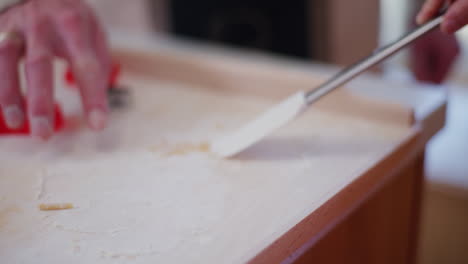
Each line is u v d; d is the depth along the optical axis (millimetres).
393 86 959
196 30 2172
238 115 941
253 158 811
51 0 897
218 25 2115
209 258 638
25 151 834
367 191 787
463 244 1513
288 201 716
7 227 686
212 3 2094
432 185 1665
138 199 729
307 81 947
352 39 2084
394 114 889
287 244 672
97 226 686
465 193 1604
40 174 781
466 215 1614
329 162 795
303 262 743
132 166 797
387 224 895
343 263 823
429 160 1781
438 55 1431
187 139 864
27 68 827
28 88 818
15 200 730
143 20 2234
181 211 707
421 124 888
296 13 2023
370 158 803
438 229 1576
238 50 2129
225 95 1020
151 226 684
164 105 977
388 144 839
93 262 638
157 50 1089
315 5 2018
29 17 874
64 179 771
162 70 1075
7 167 797
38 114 793
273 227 674
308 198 720
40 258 644
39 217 701
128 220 694
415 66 1477
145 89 1041
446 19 734
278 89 978
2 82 814
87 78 851
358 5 2031
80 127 897
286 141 854
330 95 933
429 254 1484
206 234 668
